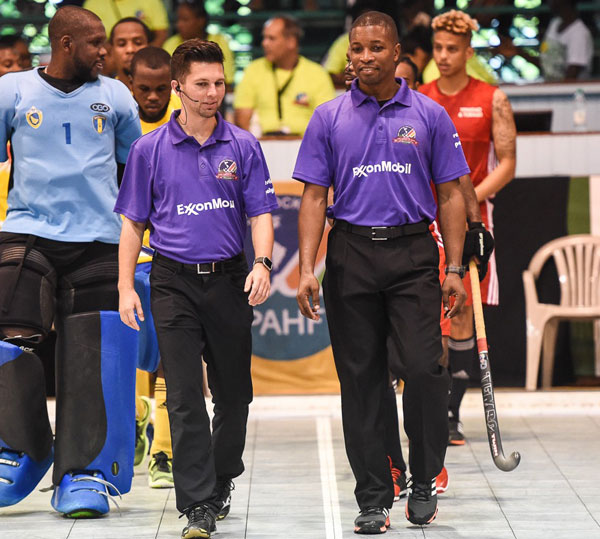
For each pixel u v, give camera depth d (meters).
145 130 13.45
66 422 11.37
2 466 11.19
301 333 17.80
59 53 11.41
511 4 27.55
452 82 15.20
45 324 11.26
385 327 10.54
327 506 11.65
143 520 11.12
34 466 11.35
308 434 15.72
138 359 12.40
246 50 27.75
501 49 27.12
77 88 11.48
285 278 17.75
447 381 10.23
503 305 18.09
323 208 10.52
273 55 21.14
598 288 17.94
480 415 16.78
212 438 10.70
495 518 11.02
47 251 11.34
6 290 11.15
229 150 10.40
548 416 16.86
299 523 10.96
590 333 18.22
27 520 11.19
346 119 10.34
